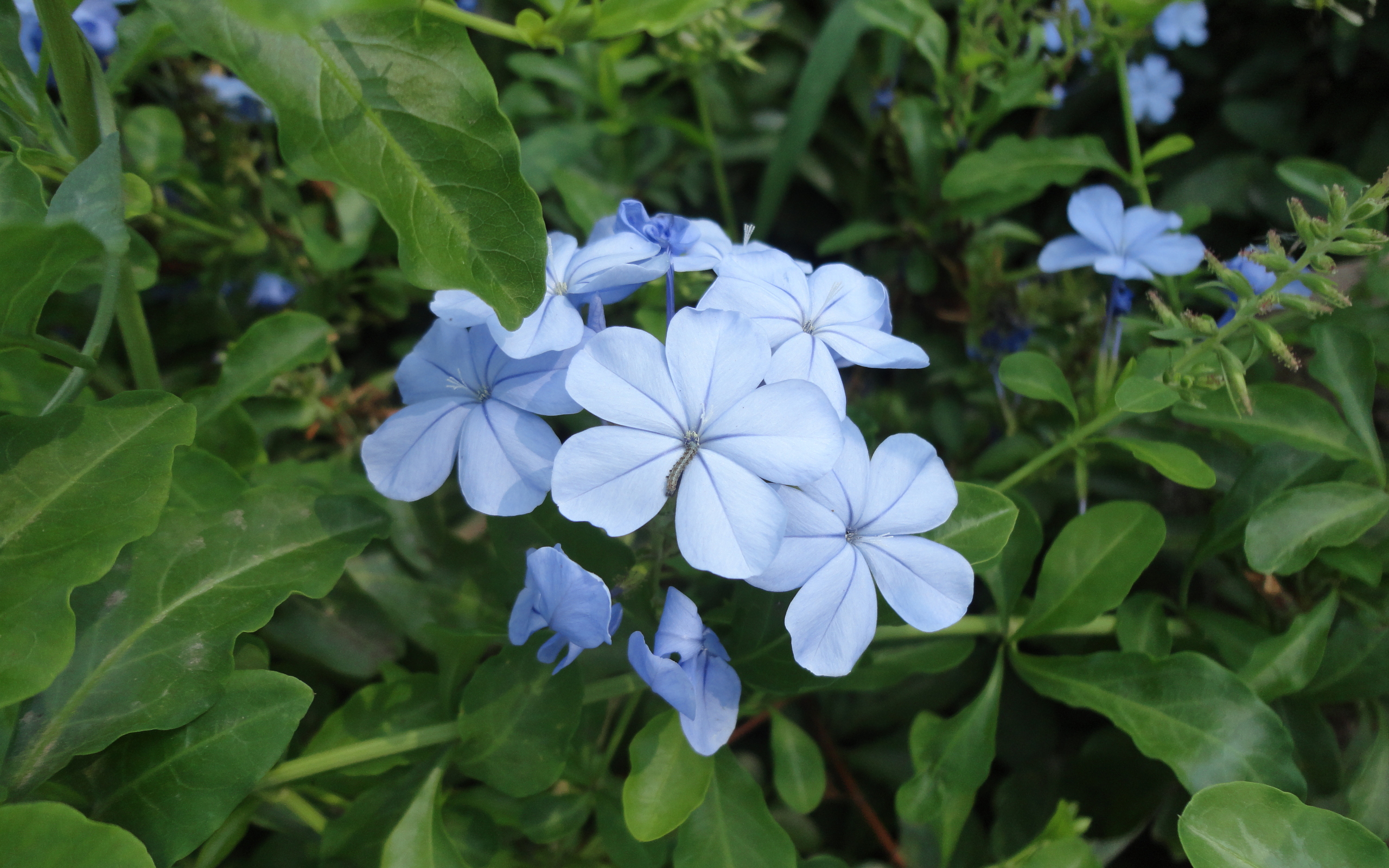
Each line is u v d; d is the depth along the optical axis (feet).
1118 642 0.50
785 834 0.39
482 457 0.37
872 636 0.35
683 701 0.34
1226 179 0.71
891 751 0.57
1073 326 0.61
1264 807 0.37
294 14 0.26
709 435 0.34
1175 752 0.41
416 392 0.40
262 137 0.66
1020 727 0.57
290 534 0.39
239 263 0.62
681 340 0.34
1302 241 0.42
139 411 0.36
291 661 0.51
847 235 0.65
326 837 0.41
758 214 0.71
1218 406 0.46
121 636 0.36
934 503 0.37
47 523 0.34
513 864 0.45
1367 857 0.36
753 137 0.77
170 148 0.58
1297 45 0.71
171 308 0.63
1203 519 0.54
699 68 0.65
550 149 0.64
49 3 0.36
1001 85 0.60
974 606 0.58
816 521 0.35
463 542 0.51
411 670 0.53
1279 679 0.44
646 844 0.43
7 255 0.29
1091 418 0.51
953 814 0.44
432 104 0.33
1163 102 0.66
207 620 0.37
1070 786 0.53
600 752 0.48
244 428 0.51
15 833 0.30
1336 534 0.43
